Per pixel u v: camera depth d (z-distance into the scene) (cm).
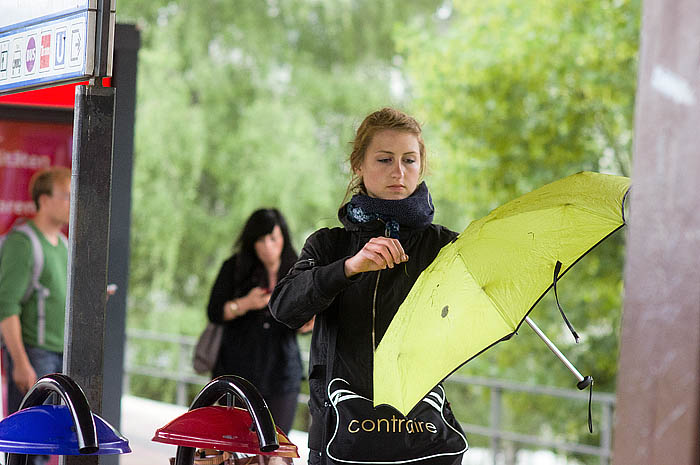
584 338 3569
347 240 668
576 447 1831
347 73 4959
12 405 1283
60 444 531
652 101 336
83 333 611
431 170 723
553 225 587
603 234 579
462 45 3325
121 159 1223
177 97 4622
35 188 1286
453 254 586
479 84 3194
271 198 4641
